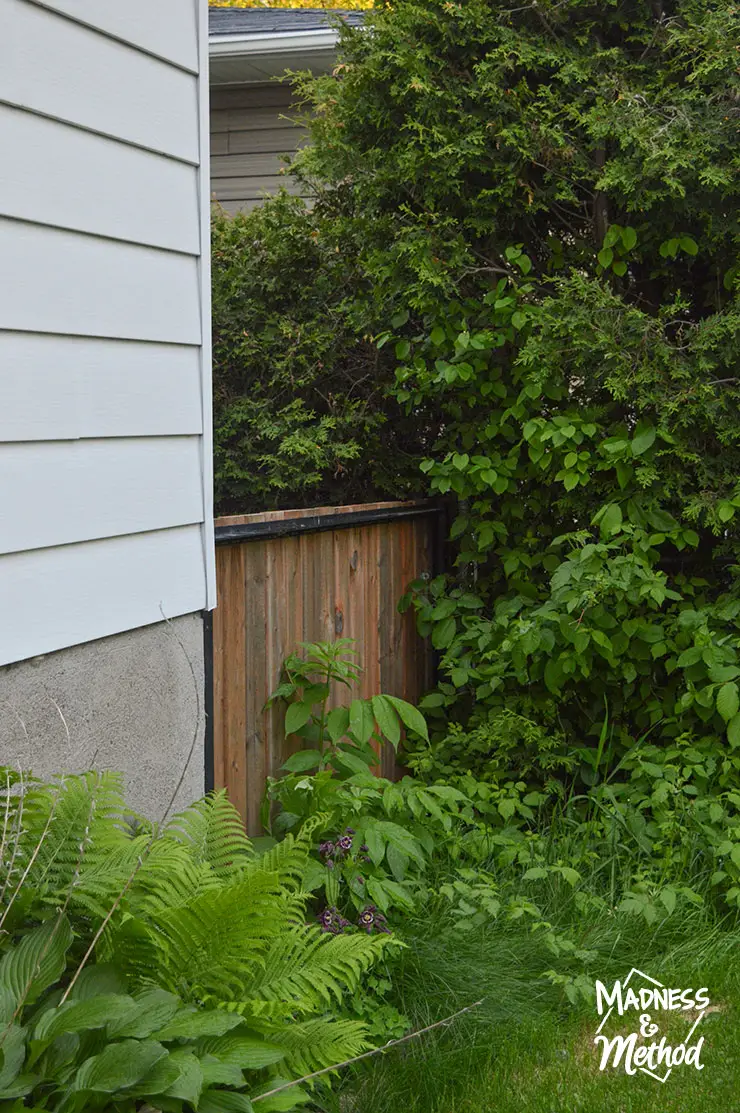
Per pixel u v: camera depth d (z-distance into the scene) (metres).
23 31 2.73
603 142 5.03
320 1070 2.63
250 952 2.59
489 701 5.18
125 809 2.99
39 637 2.83
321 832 3.70
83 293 2.99
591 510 5.21
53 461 2.88
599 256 5.05
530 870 4.02
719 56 4.81
